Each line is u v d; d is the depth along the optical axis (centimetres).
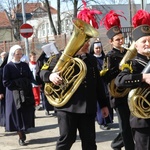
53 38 2002
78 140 671
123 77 348
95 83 441
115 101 490
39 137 716
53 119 890
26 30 1534
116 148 546
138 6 2822
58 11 3231
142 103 345
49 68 443
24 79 662
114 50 503
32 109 674
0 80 710
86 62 438
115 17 509
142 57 362
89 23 445
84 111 421
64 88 419
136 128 355
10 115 661
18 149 640
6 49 2386
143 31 357
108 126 768
